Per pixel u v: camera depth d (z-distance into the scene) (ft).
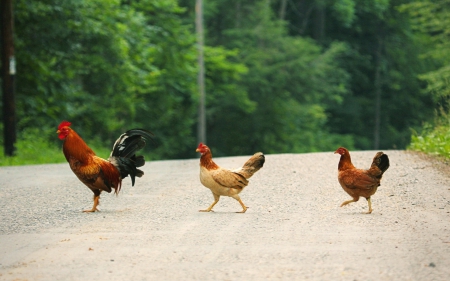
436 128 65.46
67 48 94.79
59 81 96.37
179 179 50.16
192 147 151.12
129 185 47.16
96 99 106.73
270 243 27.78
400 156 58.75
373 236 28.68
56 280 23.07
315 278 22.75
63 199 41.68
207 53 139.85
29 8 87.66
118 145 37.29
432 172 48.21
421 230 29.76
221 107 152.76
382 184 43.29
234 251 26.53
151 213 35.73
